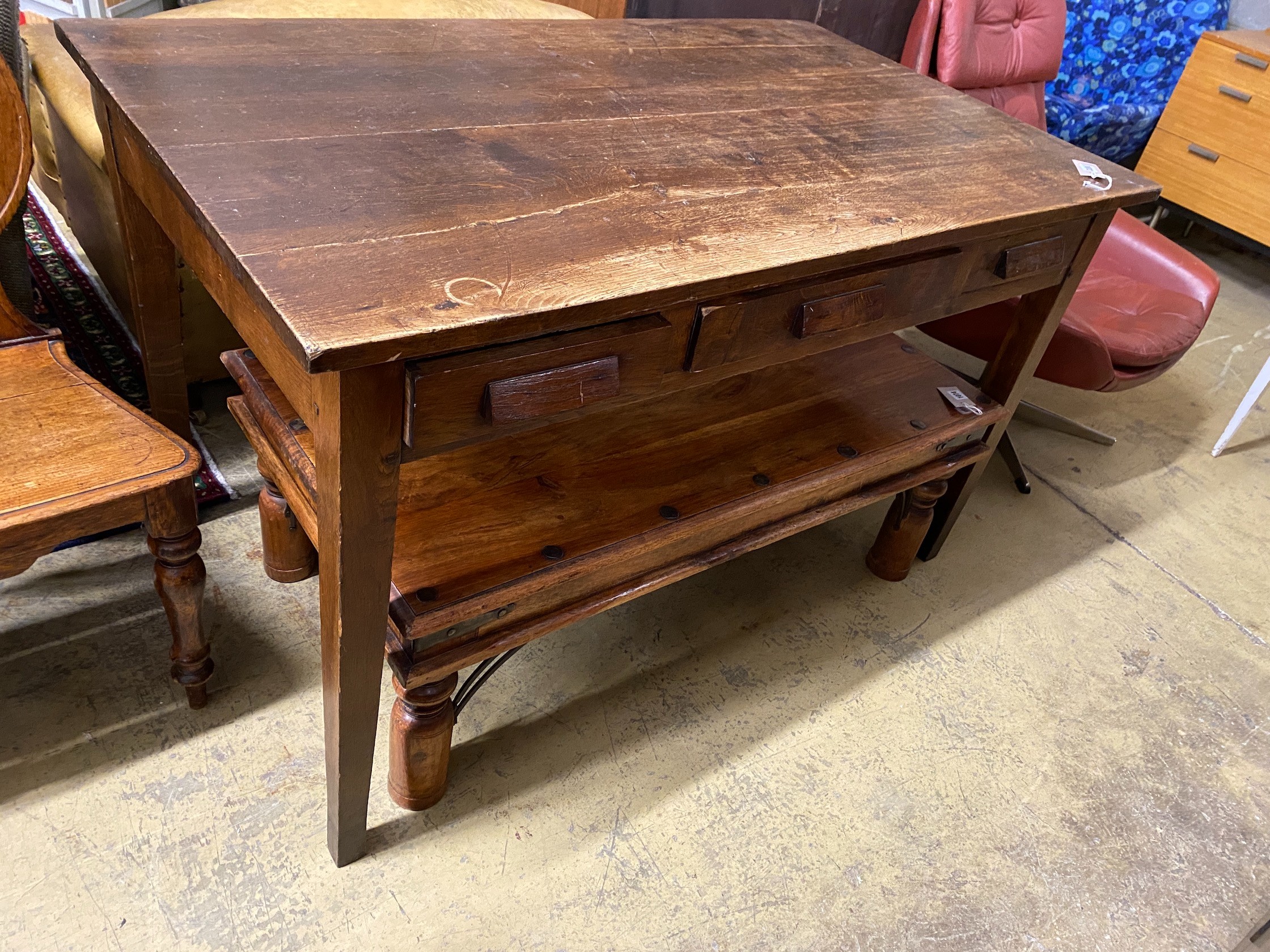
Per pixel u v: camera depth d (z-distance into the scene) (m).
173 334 1.51
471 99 1.21
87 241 1.96
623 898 1.26
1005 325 1.79
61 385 1.22
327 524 0.90
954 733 1.58
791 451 1.41
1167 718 1.68
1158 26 3.46
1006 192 1.27
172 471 1.12
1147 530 2.15
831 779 1.46
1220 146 3.21
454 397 0.83
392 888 1.22
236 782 1.29
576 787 1.38
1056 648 1.79
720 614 1.72
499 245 0.90
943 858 1.38
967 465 1.69
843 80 1.58
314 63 1.22
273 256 0.81
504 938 1.19
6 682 1.35
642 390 0.99
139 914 1.14
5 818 1.20
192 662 1.30
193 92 1.08
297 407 0.91
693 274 0.92
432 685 1.14
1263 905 1.40
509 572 1.10
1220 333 3.03
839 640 1.71
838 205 1.13
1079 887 1.38
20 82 1.39
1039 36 2.46
